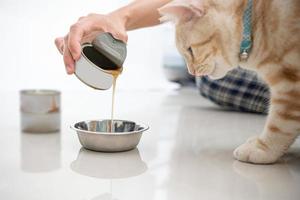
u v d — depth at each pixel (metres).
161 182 0.52
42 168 0.56
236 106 1.03
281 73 0.60
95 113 0.97
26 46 1.23
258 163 0.61
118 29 0.65
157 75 1.36
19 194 0.46
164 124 0.87
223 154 0.65
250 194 0.48
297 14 0.58
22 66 1.24
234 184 0.52
